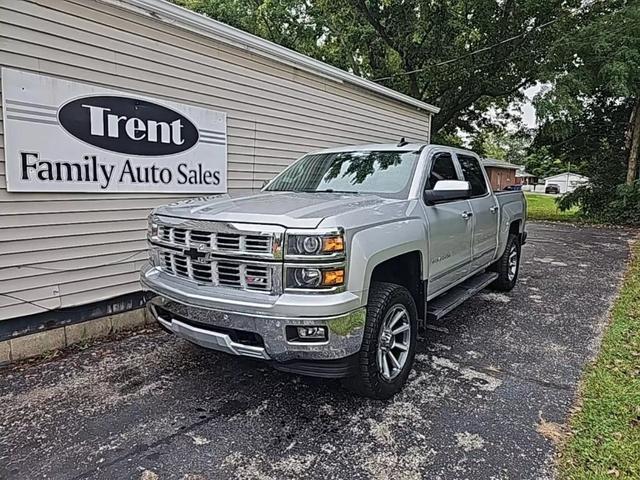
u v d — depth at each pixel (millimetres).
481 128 20750
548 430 2555
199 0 16844
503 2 15305
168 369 3395
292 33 18750
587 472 2174
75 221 3896
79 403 2881
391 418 2695
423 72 16219
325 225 2354
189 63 4680
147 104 4344
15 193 3500
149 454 2348
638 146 14211
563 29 14805
